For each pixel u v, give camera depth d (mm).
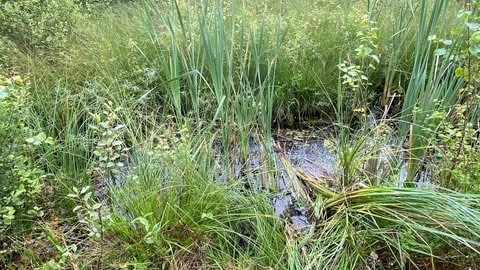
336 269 2309
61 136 3352
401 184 2754
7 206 2395
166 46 4160
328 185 3027
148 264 2328
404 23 4141
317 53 4336
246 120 3320
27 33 4582
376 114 4145
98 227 2248
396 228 2418
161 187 2639
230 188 2750
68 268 2318
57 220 2703
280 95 4195
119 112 3406
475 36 2186
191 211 2559
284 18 4957
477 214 2182
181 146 2828
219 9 3146
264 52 4203
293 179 3096
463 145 2549
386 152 2836
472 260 2295
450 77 3092
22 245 2508
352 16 4762
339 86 3137
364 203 2553
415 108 2803
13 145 2518
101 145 2502
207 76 4125
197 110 3260
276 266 2344
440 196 2260
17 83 3330
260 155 3299
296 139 3990
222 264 2379
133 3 5586
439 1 2801
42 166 2963
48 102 3596
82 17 4891
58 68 4105
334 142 3293
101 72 4062
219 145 3449
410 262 2404
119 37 4586
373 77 4379
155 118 3533
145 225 2156
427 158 2877
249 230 2652
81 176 2979
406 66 4328
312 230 2539
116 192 2639
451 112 2857
